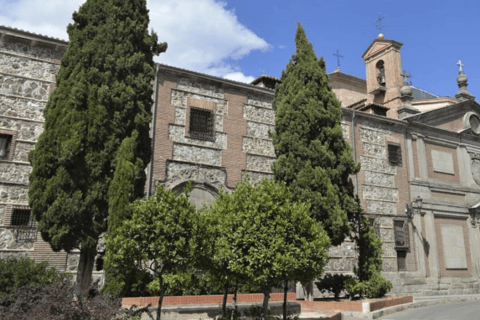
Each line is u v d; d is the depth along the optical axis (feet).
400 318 52.75
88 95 44.91
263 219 35.81
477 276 92.22
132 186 42.45
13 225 49.55
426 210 88.74
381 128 87.61
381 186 83.71
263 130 71.46
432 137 95.14
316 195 54.60
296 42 64.75
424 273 84.07
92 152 43.47
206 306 44.65
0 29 53.26
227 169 65.87
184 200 33.50
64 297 29.94
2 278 37.65
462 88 106.01
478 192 98.43
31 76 54.80
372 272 60.75
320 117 58.44
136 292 45.29
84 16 48.80
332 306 55.47
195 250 32.86
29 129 53.21
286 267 33.53
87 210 42.16
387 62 102.73
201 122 66.13
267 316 38.17
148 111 48.83
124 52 48.06
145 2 52.21
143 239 31.58
